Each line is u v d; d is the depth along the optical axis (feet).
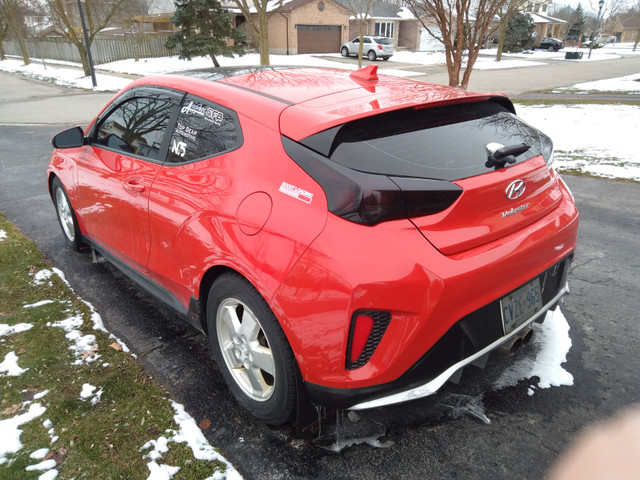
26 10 131.34
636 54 172.55
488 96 8.50
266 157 7.33
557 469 7.05
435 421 7.96
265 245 6.88
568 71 97.09
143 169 9.81
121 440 7.59
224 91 8.64
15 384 8.87
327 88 8.34
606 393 8.57
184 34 91.30
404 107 7.15
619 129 33.55
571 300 11.81
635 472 6.98
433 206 6.27
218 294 7.89
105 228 11.55
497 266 6.70
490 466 7.11
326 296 6.21
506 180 7.00
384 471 7.04
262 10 67.26
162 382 9.02
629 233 16.12
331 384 6.47
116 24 125.08
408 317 6.17
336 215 6.28
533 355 9.58
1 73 112.88
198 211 8.11
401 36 166.40
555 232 7.79
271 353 7.19
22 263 13.97
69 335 10.44
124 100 11.27
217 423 8.00
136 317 11.32
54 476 6.94
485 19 27.94
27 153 30.68
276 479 6.93
